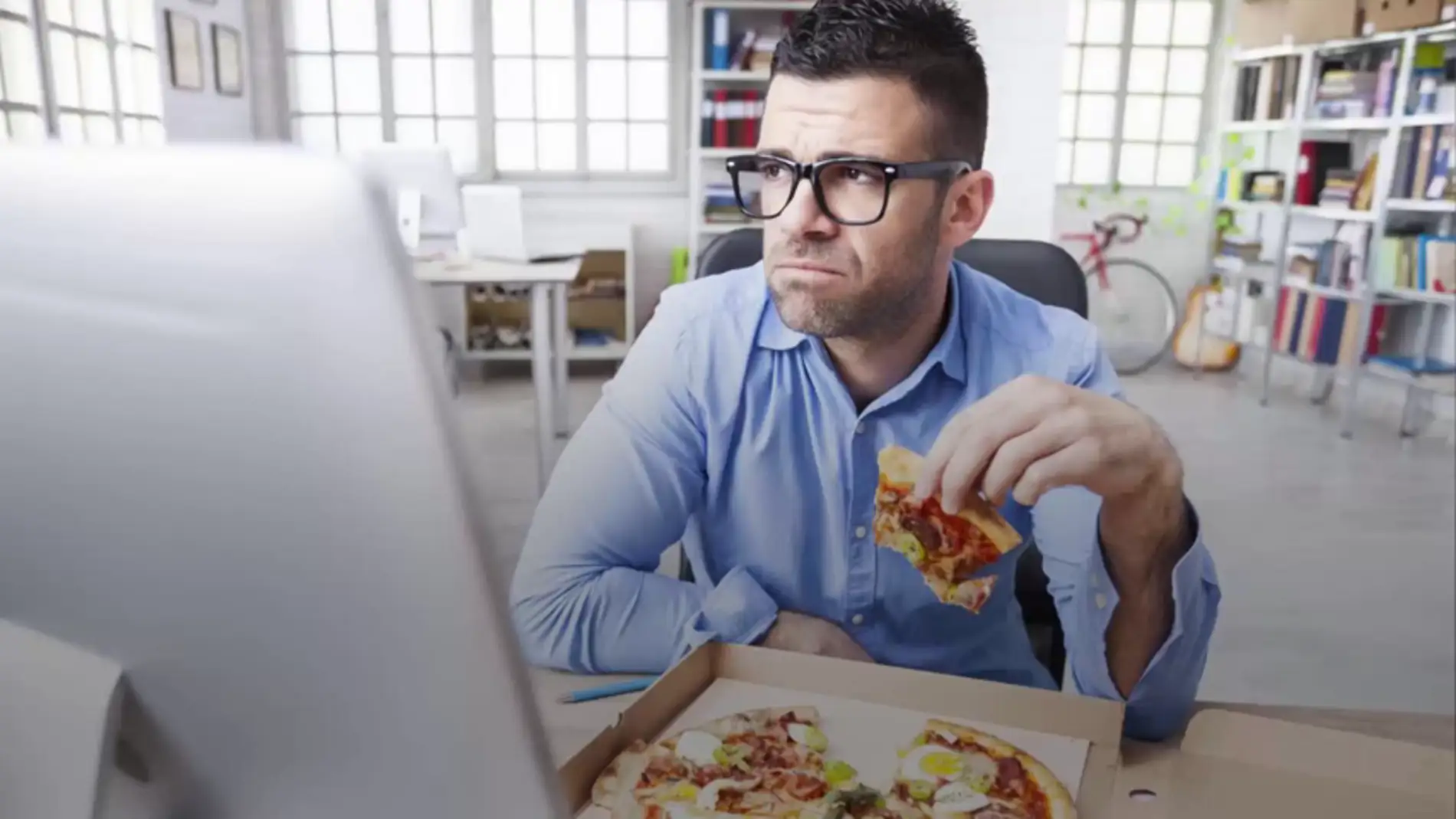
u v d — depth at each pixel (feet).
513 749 1.12
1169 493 4.16
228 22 14.67
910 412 4.68
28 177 1.01
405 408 0.99
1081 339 4.75
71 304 1.03
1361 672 8.12
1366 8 14.79
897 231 4.51
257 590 1.10
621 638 4.27
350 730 1.15
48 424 1.08
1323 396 16.05
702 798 2.67
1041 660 4.97
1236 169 18.19
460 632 1.07
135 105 11.97
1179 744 2.98
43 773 1.20
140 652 1.18
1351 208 15.46
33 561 1.16
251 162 0.96
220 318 0.99
